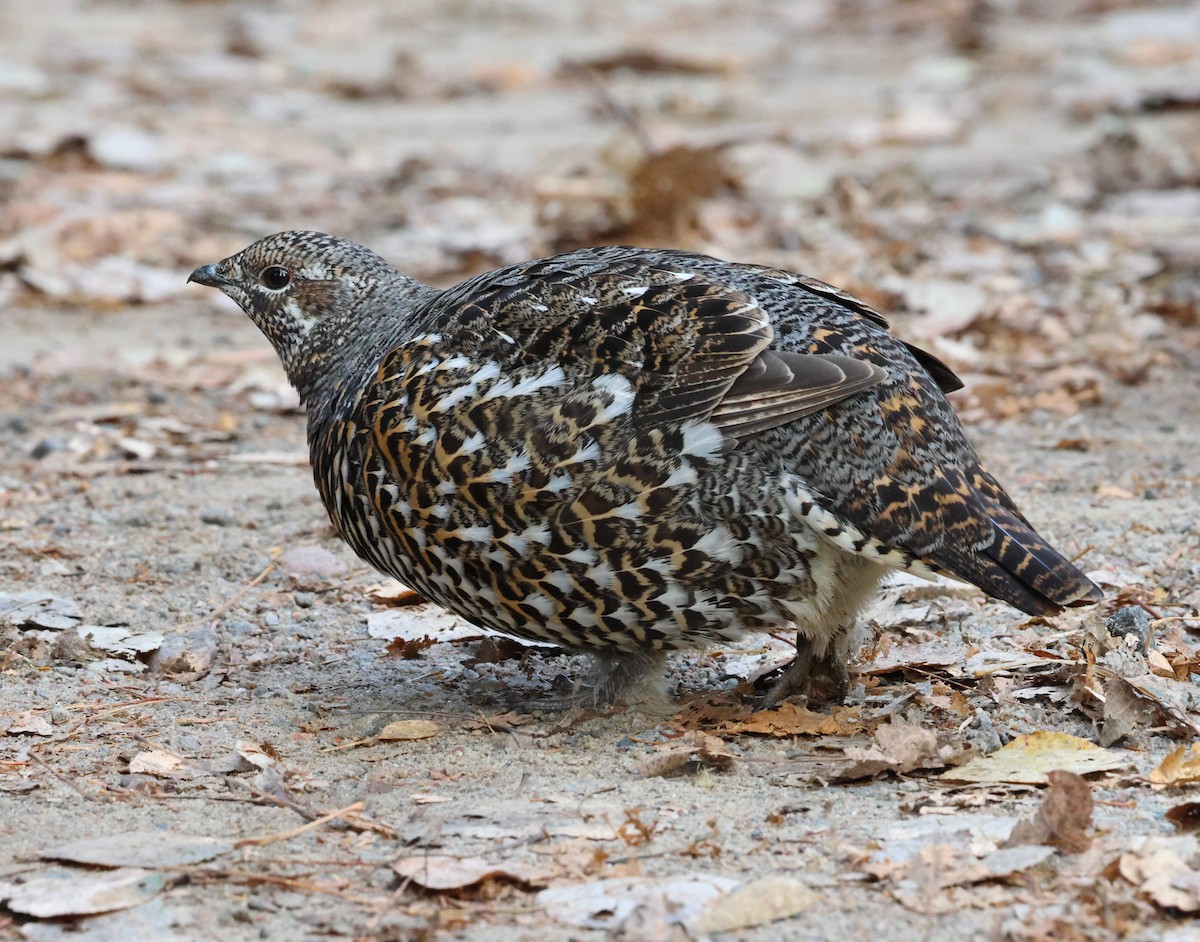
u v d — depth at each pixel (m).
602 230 21.25
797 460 8.30
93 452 14.74
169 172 25.30
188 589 11.57
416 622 10.99
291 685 9.98
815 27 37.75
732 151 25.19
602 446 8.36
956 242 20.72
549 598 8.71
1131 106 27.27
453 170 25.42
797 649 9.38
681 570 8.45
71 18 38.53
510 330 8.68
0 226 21.77
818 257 20.08
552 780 8.32
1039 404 15.33
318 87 31.95
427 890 7.12
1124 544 11.62
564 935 6.79
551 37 37.41
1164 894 6.80
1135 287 18.59
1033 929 6.68
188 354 17.59
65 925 6.95
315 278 10.19
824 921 6.81
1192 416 14.88
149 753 8.72
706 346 8.34
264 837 7.69
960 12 37.38
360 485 9.09
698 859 7.36
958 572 8.23
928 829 7.56
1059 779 7.41
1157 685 9.05
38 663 10.18
